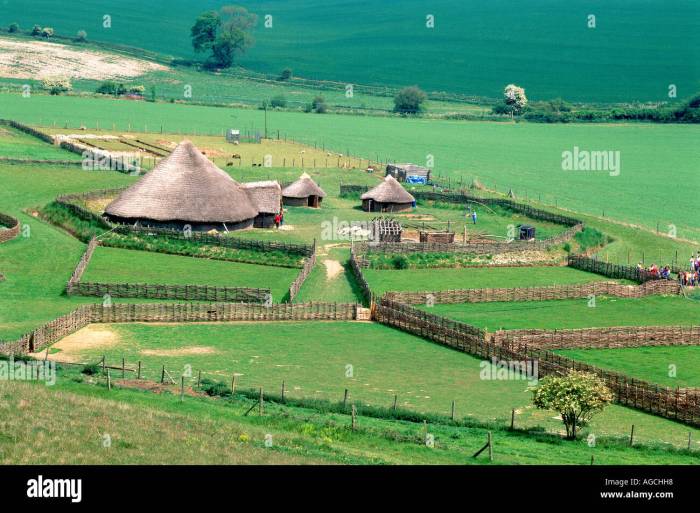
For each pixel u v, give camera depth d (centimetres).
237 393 7438
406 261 12106
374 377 8088
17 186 15088
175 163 13438
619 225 15025
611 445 6625
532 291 10900
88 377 7506
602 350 9088
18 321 9188
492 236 13700
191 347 8725
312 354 8669
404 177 17625
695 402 7306
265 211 13712
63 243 12188
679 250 13975
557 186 19575
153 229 12456
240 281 11069
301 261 11812
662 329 9269
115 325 9300
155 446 5831
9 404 6234
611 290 11181
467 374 8269
